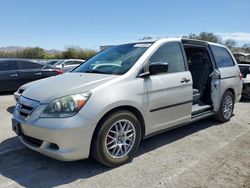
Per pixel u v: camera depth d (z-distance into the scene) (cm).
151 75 406
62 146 322
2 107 757
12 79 977
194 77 573
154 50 429
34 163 379
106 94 348
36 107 340
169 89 425
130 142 383
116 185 324
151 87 397
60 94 335
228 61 621
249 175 348
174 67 451
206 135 509
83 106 331
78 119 324
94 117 333
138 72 393
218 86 559
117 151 369
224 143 467
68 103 328
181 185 323
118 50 471
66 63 2069
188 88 461
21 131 360
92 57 505
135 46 457
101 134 345
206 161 390
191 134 513
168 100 425
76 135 324
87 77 389
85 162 382
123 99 359
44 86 376
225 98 591
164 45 450
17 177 341
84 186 321
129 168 367
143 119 394
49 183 327
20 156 402
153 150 431
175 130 537
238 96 643
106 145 354
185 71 465
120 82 369
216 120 596
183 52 479
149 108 397
